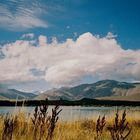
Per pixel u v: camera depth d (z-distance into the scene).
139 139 10.18
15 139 6.98
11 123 5.29
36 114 5.46
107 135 10.02
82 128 14.43
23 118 9.33
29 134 7.76
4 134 5.22
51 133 5.12
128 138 8.54
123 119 4.78
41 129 5.30
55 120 5.37
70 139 9.12
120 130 4.76
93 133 10.84
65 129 10.60
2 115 8.91
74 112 21.66
